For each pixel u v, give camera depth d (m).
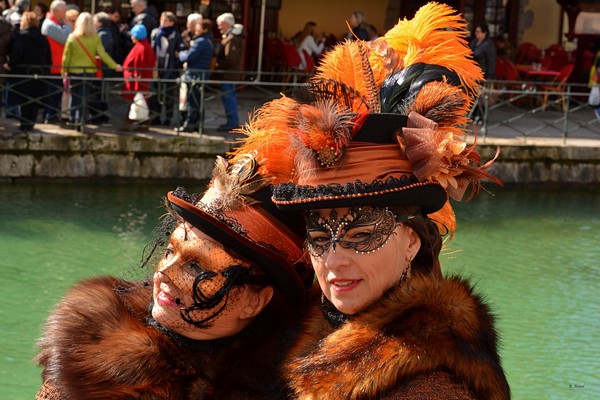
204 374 2.03
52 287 6.68
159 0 16.33
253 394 1.98
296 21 17.89
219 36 16.42
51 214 8.90
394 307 1.71
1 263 7.21
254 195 2.01
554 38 17.78
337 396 1.68
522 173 11.14
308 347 1.86
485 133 11.35
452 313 1.67
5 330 5.84
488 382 1.65
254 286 2.04
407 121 1.75
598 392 5.30
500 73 15.16
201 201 2.05
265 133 2.04
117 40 11.88
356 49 2.02
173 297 2.03
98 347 2.03
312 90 1.94
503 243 8.56
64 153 10.30
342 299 1.76
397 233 1.75
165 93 11.06
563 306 6.79
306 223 1.80
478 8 17.22
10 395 4.95
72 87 10.45
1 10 12.55
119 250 7.70
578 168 11.20
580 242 8.77
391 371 1.64
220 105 13.62
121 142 10.38
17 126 10.81
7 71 10.58
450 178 1.72
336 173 1.72
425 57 2.00
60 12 11.12
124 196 9.87
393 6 18.02
